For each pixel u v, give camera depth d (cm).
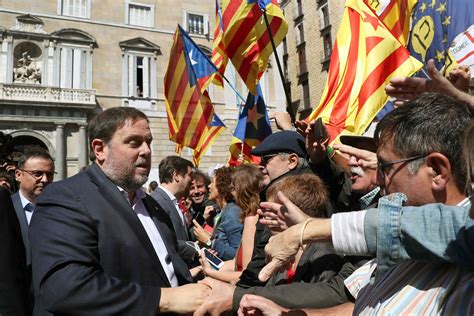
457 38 432
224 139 2370
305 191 221
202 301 205
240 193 338
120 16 2341
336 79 372
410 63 345
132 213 238
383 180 151
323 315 177
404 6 419
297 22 2900
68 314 196
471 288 113
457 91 169
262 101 737
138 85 2397
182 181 517
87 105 2173
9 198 259
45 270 202
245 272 258
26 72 2142
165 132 2344
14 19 2138
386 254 124
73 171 2167
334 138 346
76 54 2228
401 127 140
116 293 200
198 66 805
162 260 263
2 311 230
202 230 509
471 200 109
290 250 151
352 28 378
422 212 121
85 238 214
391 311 128
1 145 434
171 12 2456
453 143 130
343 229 136
